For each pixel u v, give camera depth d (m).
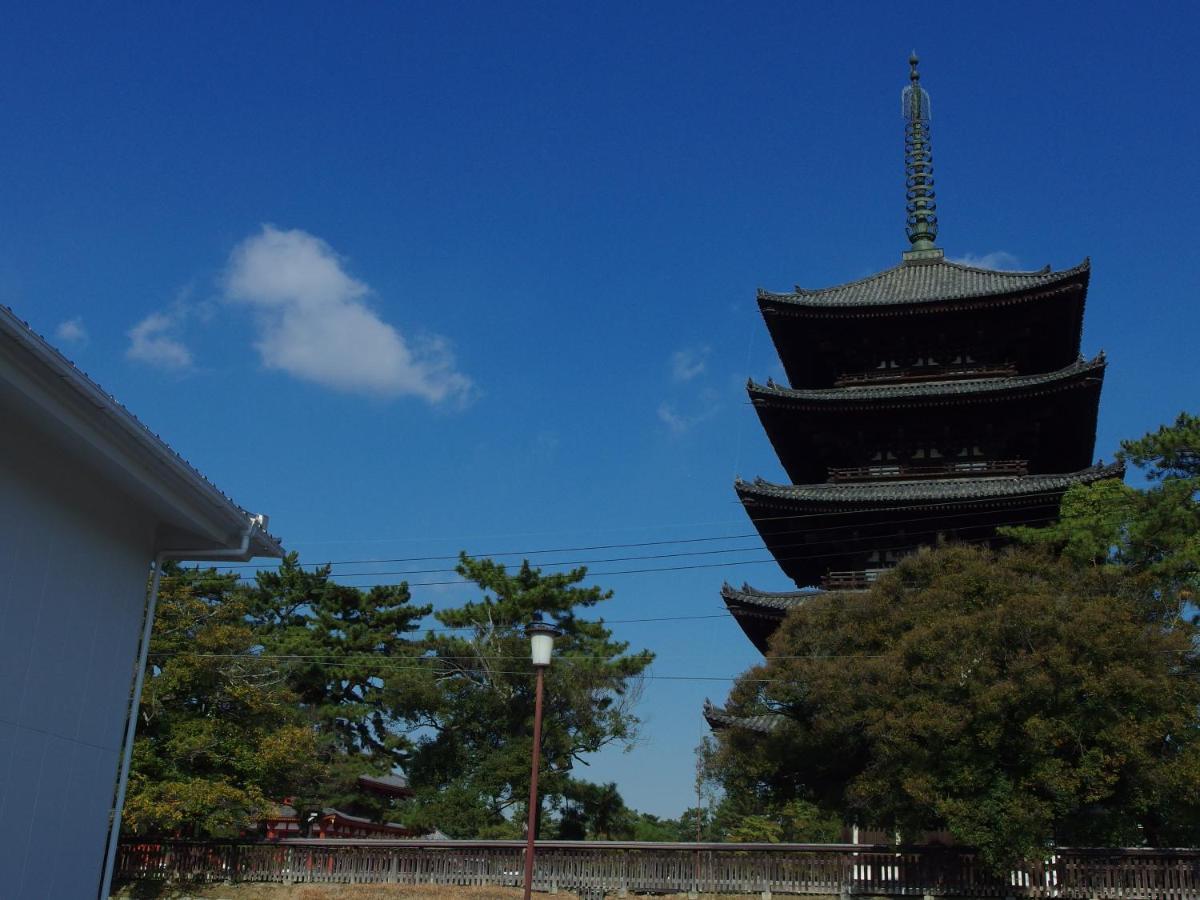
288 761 45.97
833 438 52.56
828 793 38.38
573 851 40.75
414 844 42.44
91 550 18.95
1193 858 33.28
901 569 37.06
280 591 73.44
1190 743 31.44
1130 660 31.42
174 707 45.09
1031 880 34.84
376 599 71.81
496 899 39.69
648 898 39.31
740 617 48.00
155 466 18.08
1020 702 31.23
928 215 60.88
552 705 57.31
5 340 14.14
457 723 59.16
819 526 49.44
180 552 21.48
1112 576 35.09
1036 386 48.28
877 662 33.19
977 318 52.66
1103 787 30.67
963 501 46.03
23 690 17.02
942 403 49.91
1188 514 39.12
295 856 43.22
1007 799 31.34
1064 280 49.47
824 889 37.41
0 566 16.42
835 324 53.78
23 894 16.98
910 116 63.44
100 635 19.25
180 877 43.53
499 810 57.81
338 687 66.88
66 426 16.38
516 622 61.72
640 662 59.16
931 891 36.03
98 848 19.23
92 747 18.98
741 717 38.38
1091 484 44.56
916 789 31.73
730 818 89.06
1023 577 34.97
